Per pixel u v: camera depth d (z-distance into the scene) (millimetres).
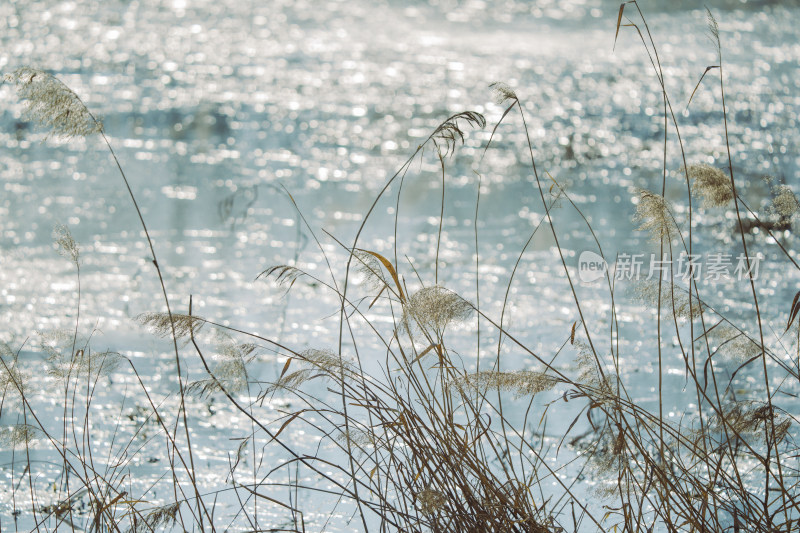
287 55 30594
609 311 8664
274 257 10523
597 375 4180
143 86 23672
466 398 4008
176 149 17031
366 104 22422
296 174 15320
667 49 31969
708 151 16672
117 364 4773
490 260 10516
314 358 3947
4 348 5086
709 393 6523
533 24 40875
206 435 5930
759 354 4246
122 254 10547
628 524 4094
